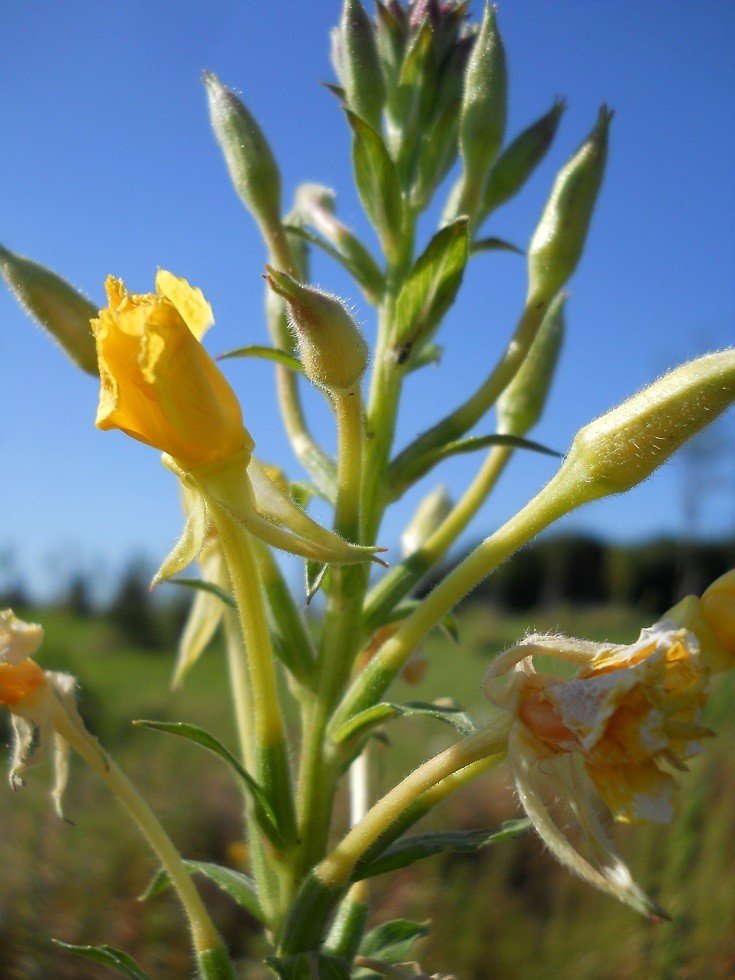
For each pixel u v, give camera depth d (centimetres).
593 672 7
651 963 27
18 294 10
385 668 9
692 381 8
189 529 8
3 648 9
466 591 9
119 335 7
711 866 28
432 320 10
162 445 7
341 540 7
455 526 11
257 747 9
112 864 30
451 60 12
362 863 9
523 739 7
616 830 29
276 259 11
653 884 28
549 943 28
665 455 8
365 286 11
